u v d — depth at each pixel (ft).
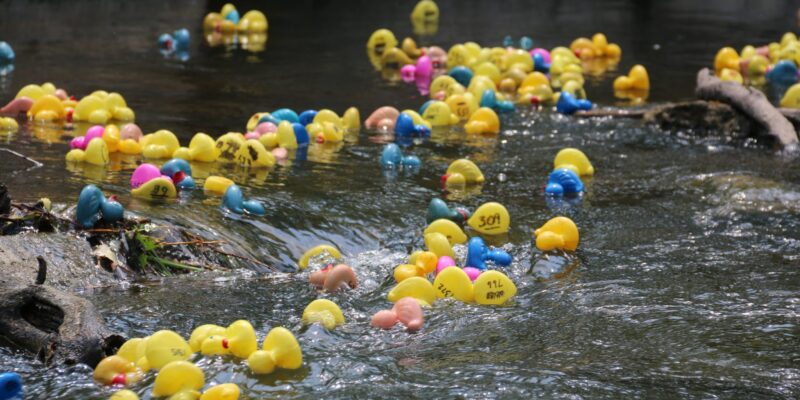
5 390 31.32
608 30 130.00
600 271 46.11
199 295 41.04
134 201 48.44
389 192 55.67
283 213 49.65
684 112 75.25
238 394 31.60
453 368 35.32
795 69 97.66
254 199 51.06
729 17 144.56
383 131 72.02
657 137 73.00
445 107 75.31
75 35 106.93
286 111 70.49
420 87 89.15
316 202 52.16
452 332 38.81
